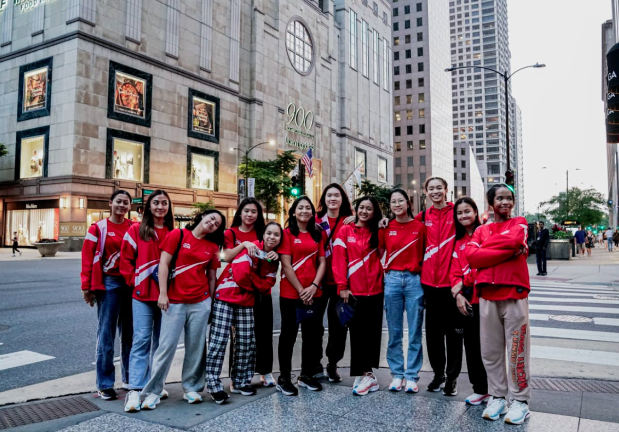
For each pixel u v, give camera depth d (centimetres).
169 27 3797
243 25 4697
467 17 16862
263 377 464
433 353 442
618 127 1588
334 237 487
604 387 450
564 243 2492
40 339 680
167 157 3747
